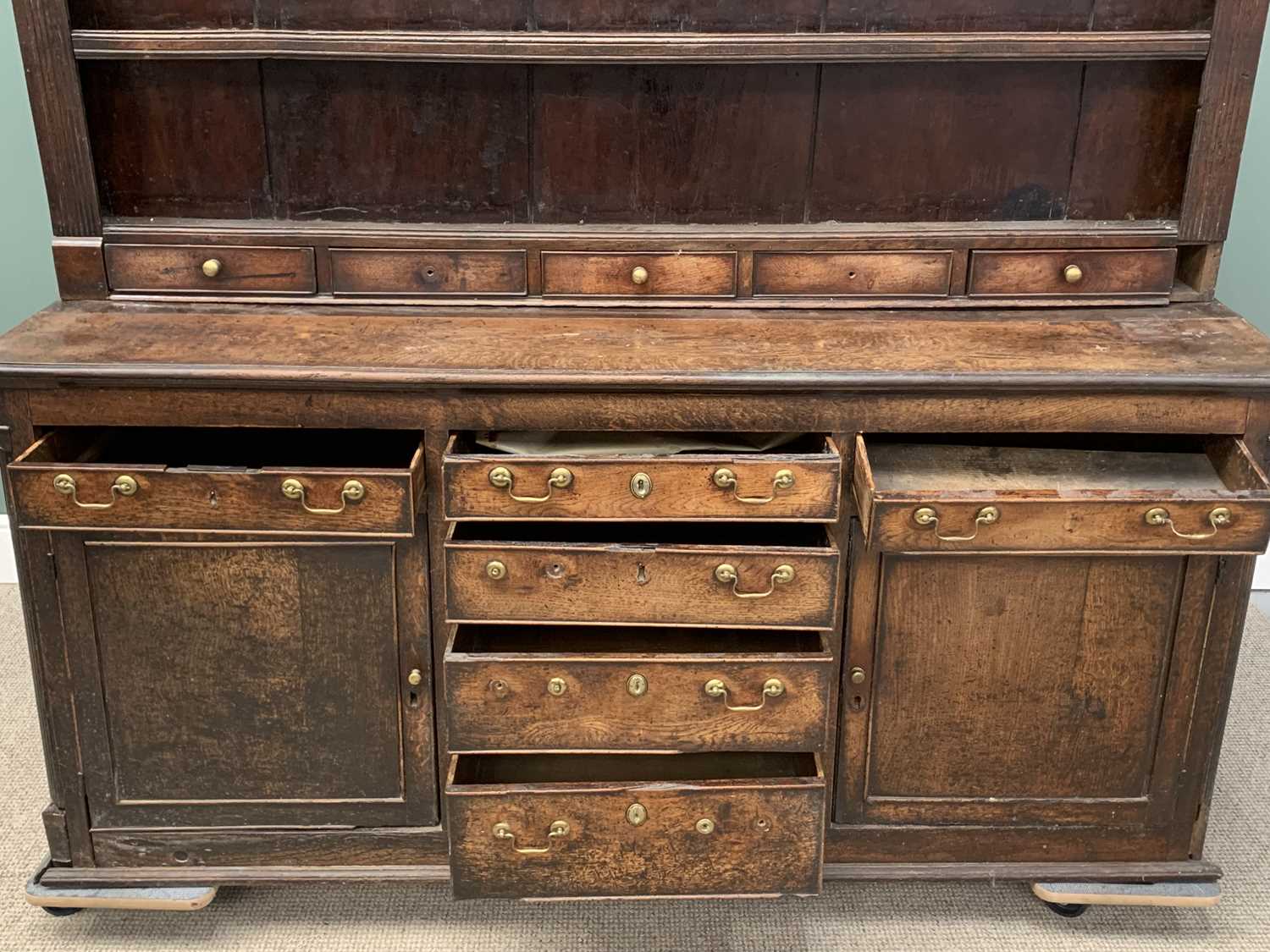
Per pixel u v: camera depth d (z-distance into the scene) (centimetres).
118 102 195
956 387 171
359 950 196
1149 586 182
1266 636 285
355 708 189
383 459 204
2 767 236
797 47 188
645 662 172
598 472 167
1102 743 192
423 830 196
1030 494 168
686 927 201
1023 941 199
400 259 200
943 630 185
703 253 200
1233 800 230
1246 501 166
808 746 178
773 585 171
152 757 191
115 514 170
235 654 185
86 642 184
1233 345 184
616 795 173
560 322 195
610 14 190
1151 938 200
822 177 202
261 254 199
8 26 255
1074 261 201
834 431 176
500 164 200
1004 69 195
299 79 195
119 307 198
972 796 196
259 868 197
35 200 268
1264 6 186
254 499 169
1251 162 268
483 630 191
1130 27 192
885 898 208
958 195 203
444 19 190
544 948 196
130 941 197
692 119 198
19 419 175
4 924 200
